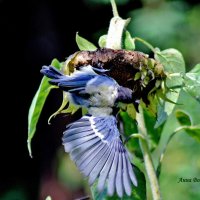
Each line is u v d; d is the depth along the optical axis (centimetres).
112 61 569
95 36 1994
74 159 472
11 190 1995
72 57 571
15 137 2039
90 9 1984
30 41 2006
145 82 575
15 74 2027
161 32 1823
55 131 1942
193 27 1845
